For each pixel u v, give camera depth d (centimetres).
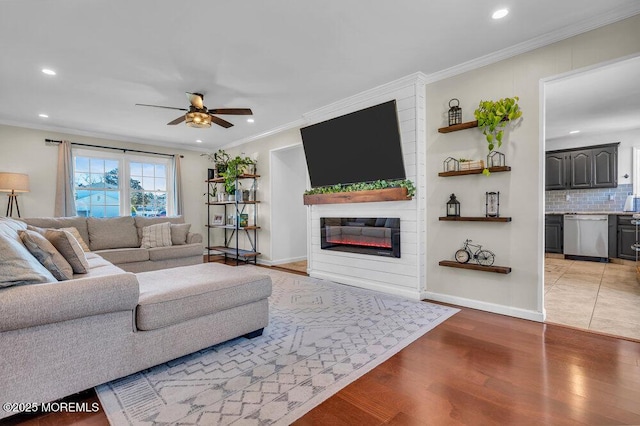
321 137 424
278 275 477
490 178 299
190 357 213
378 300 340
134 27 241
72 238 250
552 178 627
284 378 186
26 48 269
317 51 284
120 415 154
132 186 611
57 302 152
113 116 457
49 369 155
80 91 363
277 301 339
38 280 159
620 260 521
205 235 708
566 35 254
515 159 284
